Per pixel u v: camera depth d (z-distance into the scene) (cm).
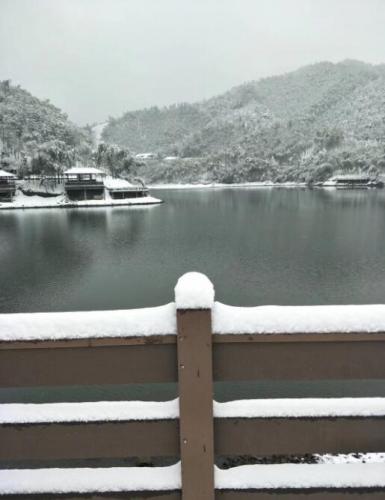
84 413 141
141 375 136
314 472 142
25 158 6875
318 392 700
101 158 8225
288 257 2216
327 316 131
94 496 143
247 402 143
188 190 10000
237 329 131
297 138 14262
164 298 1523
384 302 1405
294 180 11556
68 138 9806
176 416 140
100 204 5756
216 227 3494
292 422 140
